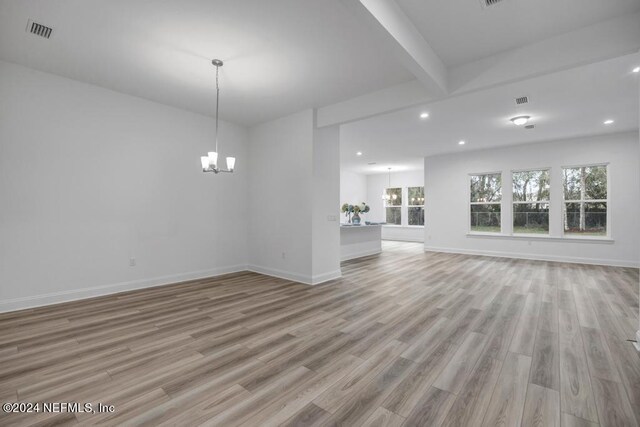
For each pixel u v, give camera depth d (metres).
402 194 12.22
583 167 6.66
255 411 1.76
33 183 3.55
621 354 2.43
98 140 4.04
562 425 1.64
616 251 6.21
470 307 3.63
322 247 4.96
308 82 3.89
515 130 6.02
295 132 5.05
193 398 1.88
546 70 2.91
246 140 5.90
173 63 3.41
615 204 6.23
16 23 2.68
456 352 2.49
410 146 7.54
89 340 2.71
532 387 1.99
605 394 1.91
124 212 4.28
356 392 1.95
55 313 3.39
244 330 2.95
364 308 3.61
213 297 4.06
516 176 7.49
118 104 4.21
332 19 2.62
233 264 5.66
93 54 3.22
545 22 2.65
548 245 6.96
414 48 2.70
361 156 8.88
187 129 4.97
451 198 8.41
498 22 2.66
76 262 3.88
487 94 4.16
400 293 4.26
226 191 5.55
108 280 4.14
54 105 3.70
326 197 5.06
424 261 6.99
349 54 3.20
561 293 4.21
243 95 4.32
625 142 6.13
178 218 4.87
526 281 4.94
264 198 5.57
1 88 3.35
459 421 1.67
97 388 1.98
